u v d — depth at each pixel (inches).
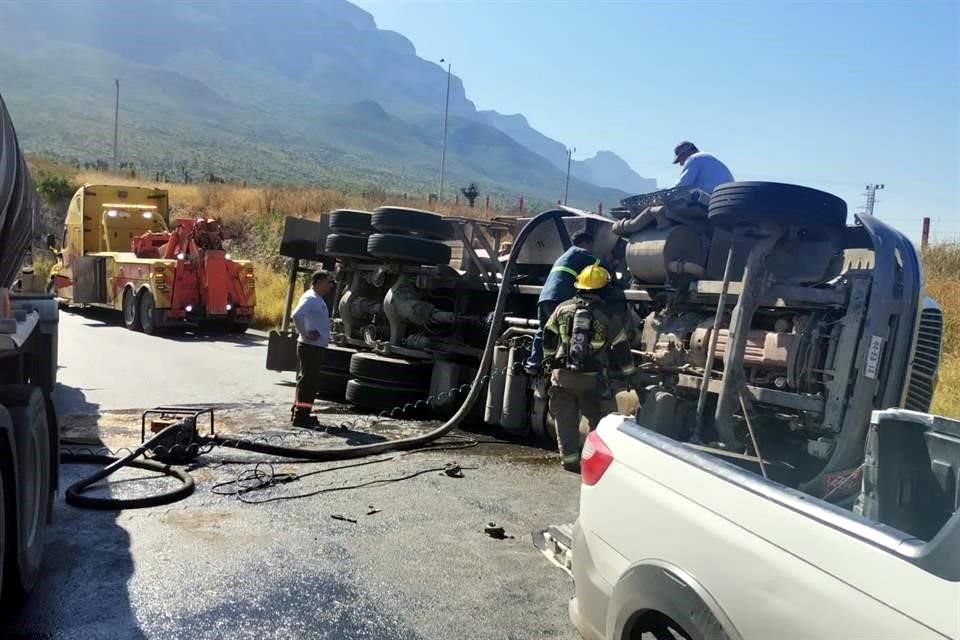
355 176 5851.4
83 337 651.5
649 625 107.5
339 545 199.2
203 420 338.0
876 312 200.1
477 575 183.5
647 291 273.1
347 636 152.2
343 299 414.3
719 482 99.4
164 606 161.2
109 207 816.3
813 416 206.8
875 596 74.9
